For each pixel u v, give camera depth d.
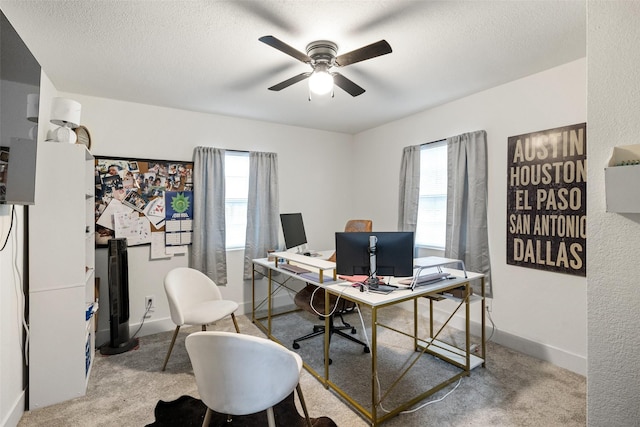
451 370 2.49
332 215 4.62
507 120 2.85
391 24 1.91
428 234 3.69
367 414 1.93
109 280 2.88
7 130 1.44
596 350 0.89
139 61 2.36
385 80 2.76
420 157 3.71
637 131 0.81
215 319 2.53
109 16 1.81
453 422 1.90
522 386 2.26
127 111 3.23
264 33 2.00
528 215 2.70
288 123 4.14
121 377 2.41
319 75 2.03
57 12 1.76
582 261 2.38
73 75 2.59
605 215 0.87
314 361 2.66
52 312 2.09
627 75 0.83
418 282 2.28
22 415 1.97
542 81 2.60
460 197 3.17
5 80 1.41
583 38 2.06
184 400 2.14
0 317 1.74
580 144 2.38
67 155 2.15
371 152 4.44
